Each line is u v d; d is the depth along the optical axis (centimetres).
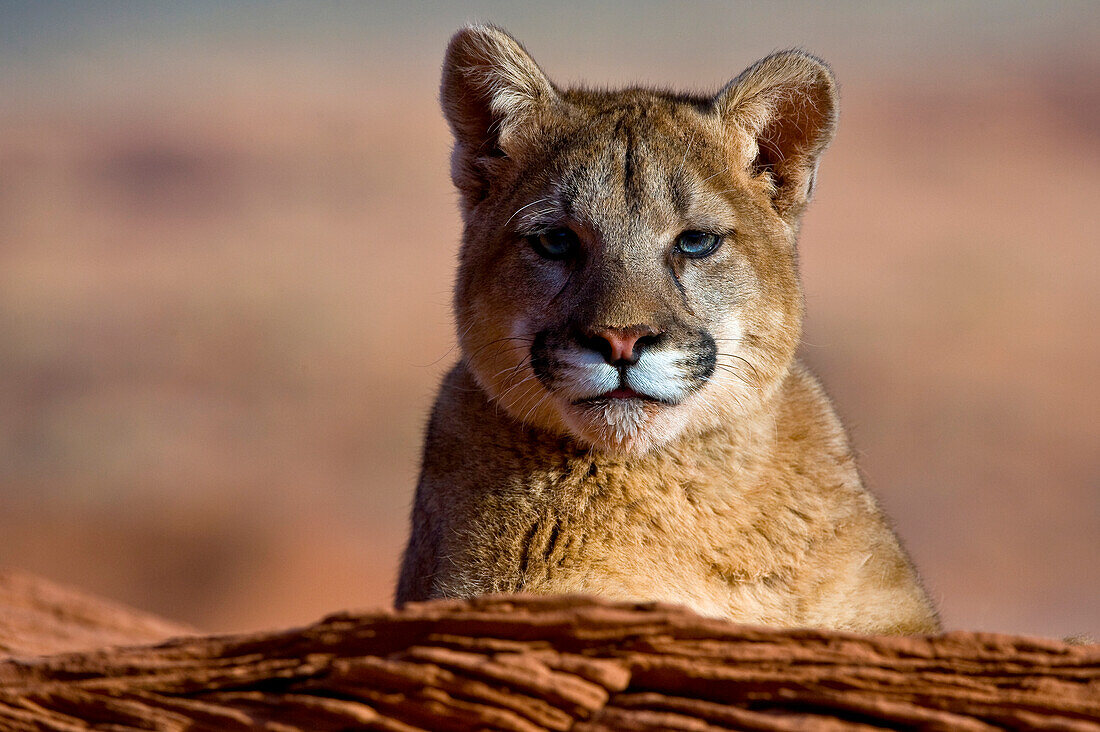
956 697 464
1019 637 473
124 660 535
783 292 694
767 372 678
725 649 482
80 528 2198
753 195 707
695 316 660
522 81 711
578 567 626
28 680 543
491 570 634
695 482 641
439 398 725
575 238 675
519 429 658
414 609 505
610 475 639
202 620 1934
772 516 645
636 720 469
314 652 515
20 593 895
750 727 462
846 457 693
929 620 670
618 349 623
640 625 486
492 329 687
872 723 463
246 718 502
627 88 762
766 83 703
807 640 482
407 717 488
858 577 655
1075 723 447
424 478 707
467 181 744
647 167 672
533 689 478
